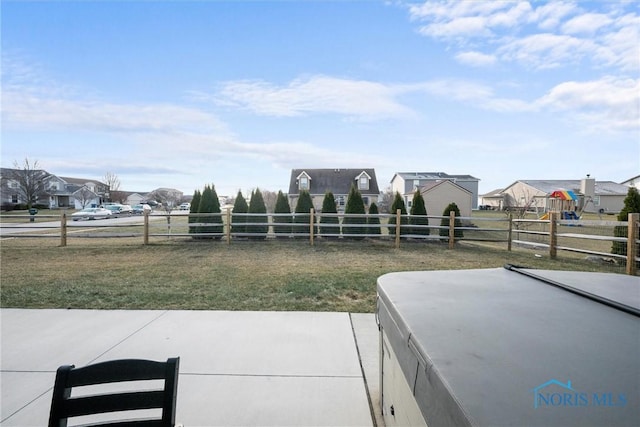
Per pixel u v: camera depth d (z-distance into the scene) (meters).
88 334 3.23
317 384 2.41
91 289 4.76
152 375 1.35
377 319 2.08
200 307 4.03
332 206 11.18
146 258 7.30
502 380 0.87
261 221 10.74
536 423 0.69
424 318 1.36
